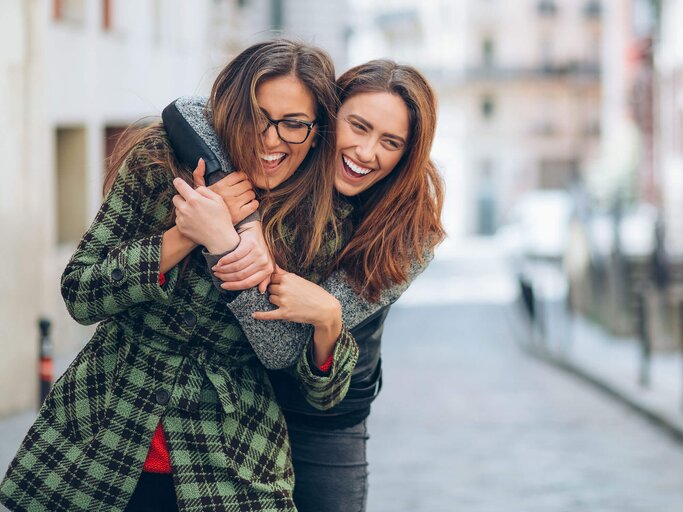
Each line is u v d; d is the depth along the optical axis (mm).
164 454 2756
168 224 2752
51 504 2723
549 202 39312
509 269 39625
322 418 3018
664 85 34781
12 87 10562
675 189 32875
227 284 2654
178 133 2721
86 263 2711
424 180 2904
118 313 2744
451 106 74375
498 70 73500
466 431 11094
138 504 2777
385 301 2947
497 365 17891
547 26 73688
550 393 14328
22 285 10711
